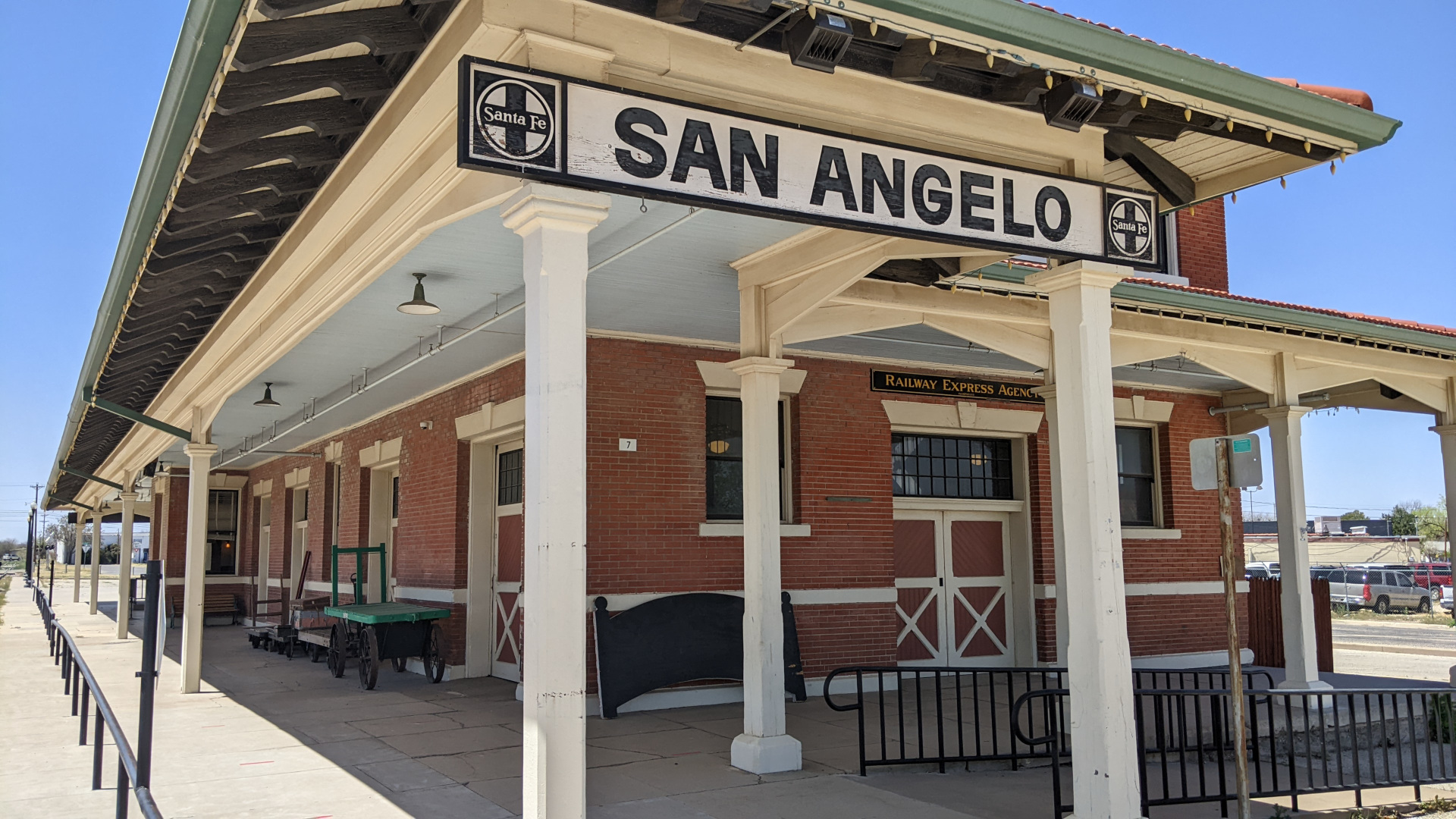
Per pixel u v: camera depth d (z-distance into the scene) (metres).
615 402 11.57
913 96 5.88
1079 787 5.95
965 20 5.10
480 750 8.84
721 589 11.88
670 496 11.71
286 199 6.77
